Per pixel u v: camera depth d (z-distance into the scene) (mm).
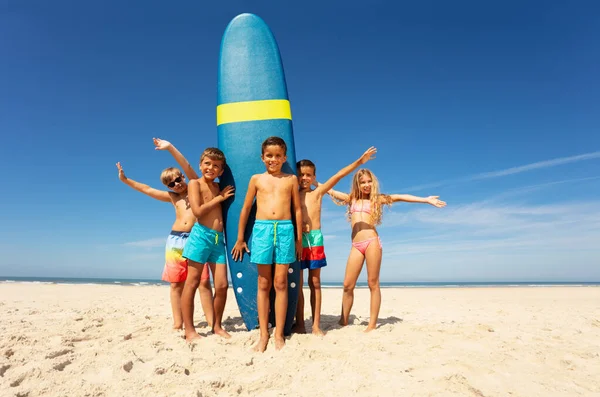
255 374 2734
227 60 4293
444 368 2893
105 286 13477
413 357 3107
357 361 2973
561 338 4207
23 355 3033
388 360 2998
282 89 4215
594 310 7191
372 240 4129
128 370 2762
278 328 3426
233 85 4207
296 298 3861
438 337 3801
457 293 11609
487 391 2555
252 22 4402
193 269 3691
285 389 2500
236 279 3928
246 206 3727
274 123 4105
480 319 5840
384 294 10953
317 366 2857
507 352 3404
